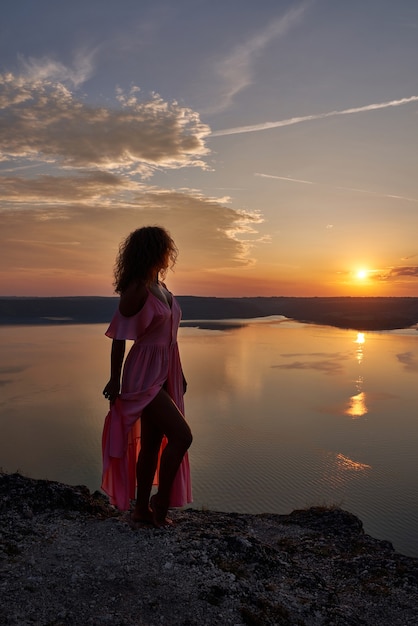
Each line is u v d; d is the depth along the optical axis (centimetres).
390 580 348
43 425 10212
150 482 359
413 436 9181
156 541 334
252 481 7106
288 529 439
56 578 281
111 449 345
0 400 12438
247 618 268
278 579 322
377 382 14288
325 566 369
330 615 292
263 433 9462
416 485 6931
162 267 342
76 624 244
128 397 342
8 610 247
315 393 12862
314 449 8506
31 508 375
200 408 11456
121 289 341
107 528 350
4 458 8212
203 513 452
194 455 8206
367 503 6362
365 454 8256
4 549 309
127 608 262
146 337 346
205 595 280
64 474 7519
